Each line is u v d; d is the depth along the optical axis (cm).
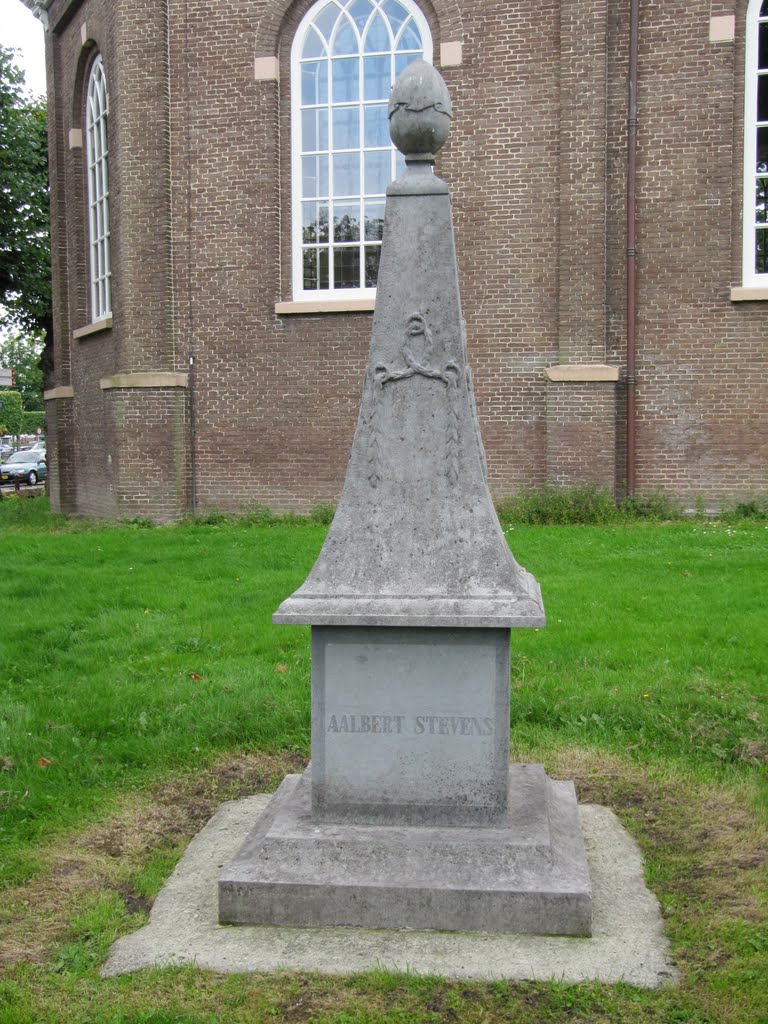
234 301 1605
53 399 2008
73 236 1955
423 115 376
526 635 736
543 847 360
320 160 1598
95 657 709
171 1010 312
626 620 773
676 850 422
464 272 1524
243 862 371
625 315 1481
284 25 1577
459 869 358
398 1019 305
